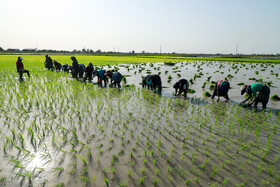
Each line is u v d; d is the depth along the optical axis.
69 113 7.05
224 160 4.32
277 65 36.97
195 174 3.82
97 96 9.73
